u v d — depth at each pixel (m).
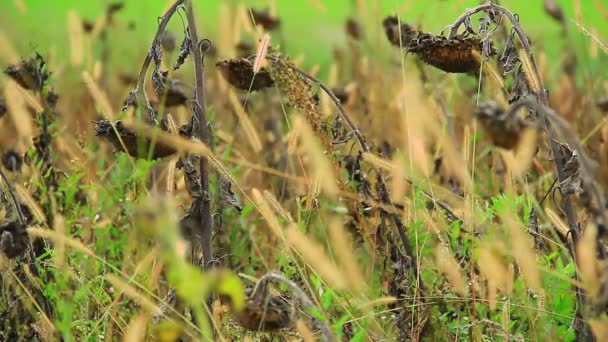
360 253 10.41
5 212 9.97
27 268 9.84
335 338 9.62
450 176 10.48
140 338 9.62
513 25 9.74
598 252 9.48
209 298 9.74
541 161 10.62
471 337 9.81
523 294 9.84
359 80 11.34
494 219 10.33
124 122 9.73
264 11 11.31
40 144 10.26
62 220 9.75
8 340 9.93
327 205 10.42
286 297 9.73
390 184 10.26
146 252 10.19
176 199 10.16
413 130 9.93
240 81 9.99
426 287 10.02
